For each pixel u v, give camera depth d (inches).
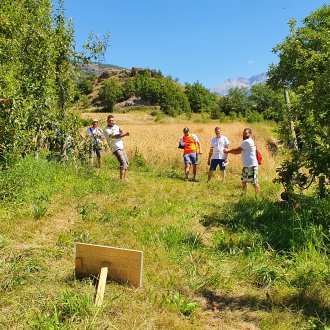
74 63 489.7
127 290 164.4
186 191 402.3
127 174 516.1
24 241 213.2
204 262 202.5
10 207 261.0
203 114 3511.3
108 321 136.0
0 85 324.2
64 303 142.3
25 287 159.9
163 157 635.5
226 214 298.0
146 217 276.7
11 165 312.0
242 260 203.3
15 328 131.5
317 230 225.6
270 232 247.1
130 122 2522.1
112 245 215.0
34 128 399.5
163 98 3659.0
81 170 427.2
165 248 216.2
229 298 167.8
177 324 141.1
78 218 263.9
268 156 716.0
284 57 612.7
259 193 388.2
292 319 148.3
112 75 5851.4
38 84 397.4
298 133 305.7
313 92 272.7
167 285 172.1
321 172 272.4
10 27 434.0
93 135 486.6
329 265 191.5
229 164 595.2
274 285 178.2
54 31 461.7
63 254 198.4
